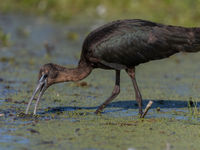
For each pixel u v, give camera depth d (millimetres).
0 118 11102
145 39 11609
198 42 11625
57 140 9492
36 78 16203
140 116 11609
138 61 11906
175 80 16438
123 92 14695
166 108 12789
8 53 20297
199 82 16125
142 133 10172
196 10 24734
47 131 10117
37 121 10953
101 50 11781
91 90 14852
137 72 17781
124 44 11688
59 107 12531
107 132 10164
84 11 29641
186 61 19875
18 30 24781
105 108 12680
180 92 14734
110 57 11836
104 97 13930
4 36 21922
